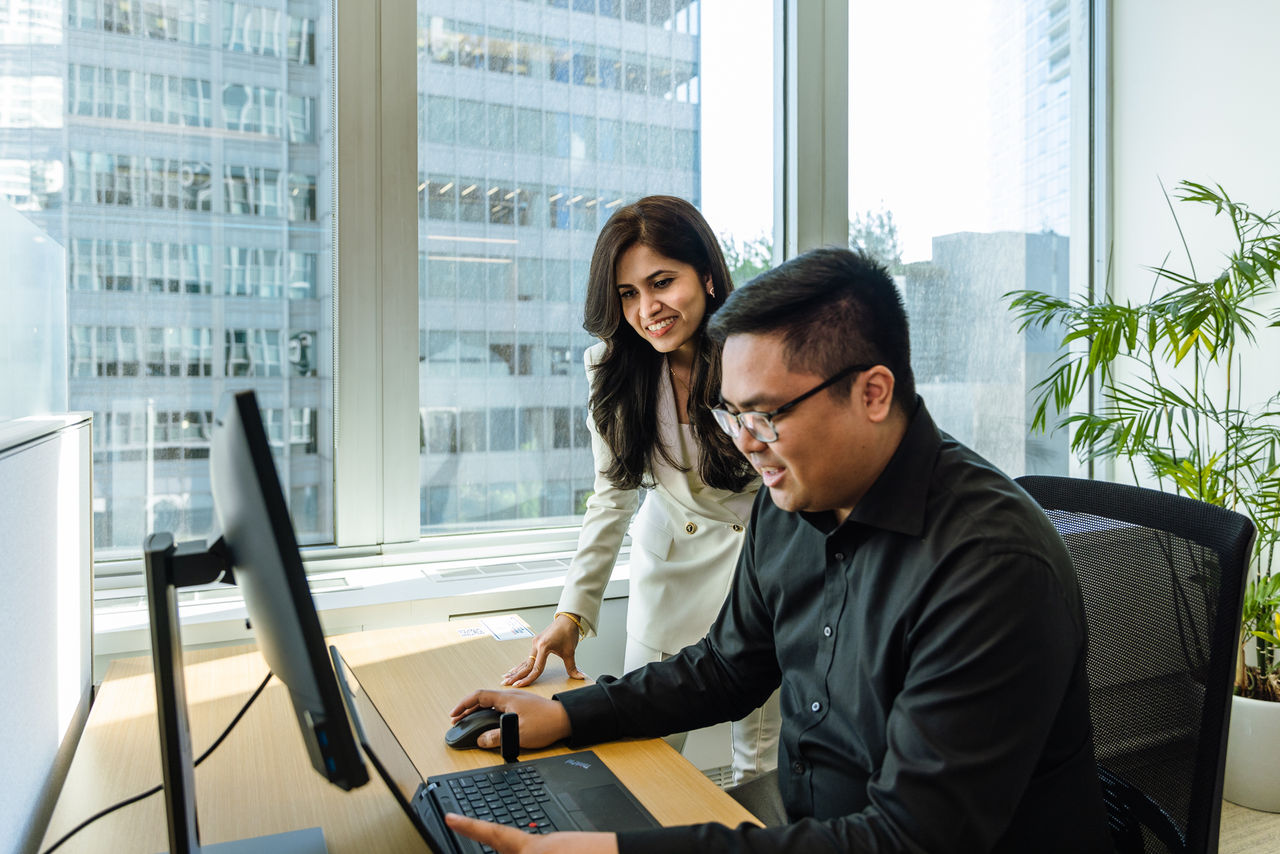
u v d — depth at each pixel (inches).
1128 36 120.7
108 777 45.0
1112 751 45.7
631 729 48.4
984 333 118.4
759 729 69.4
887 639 39.1
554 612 83.0
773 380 37.5
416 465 88.6
